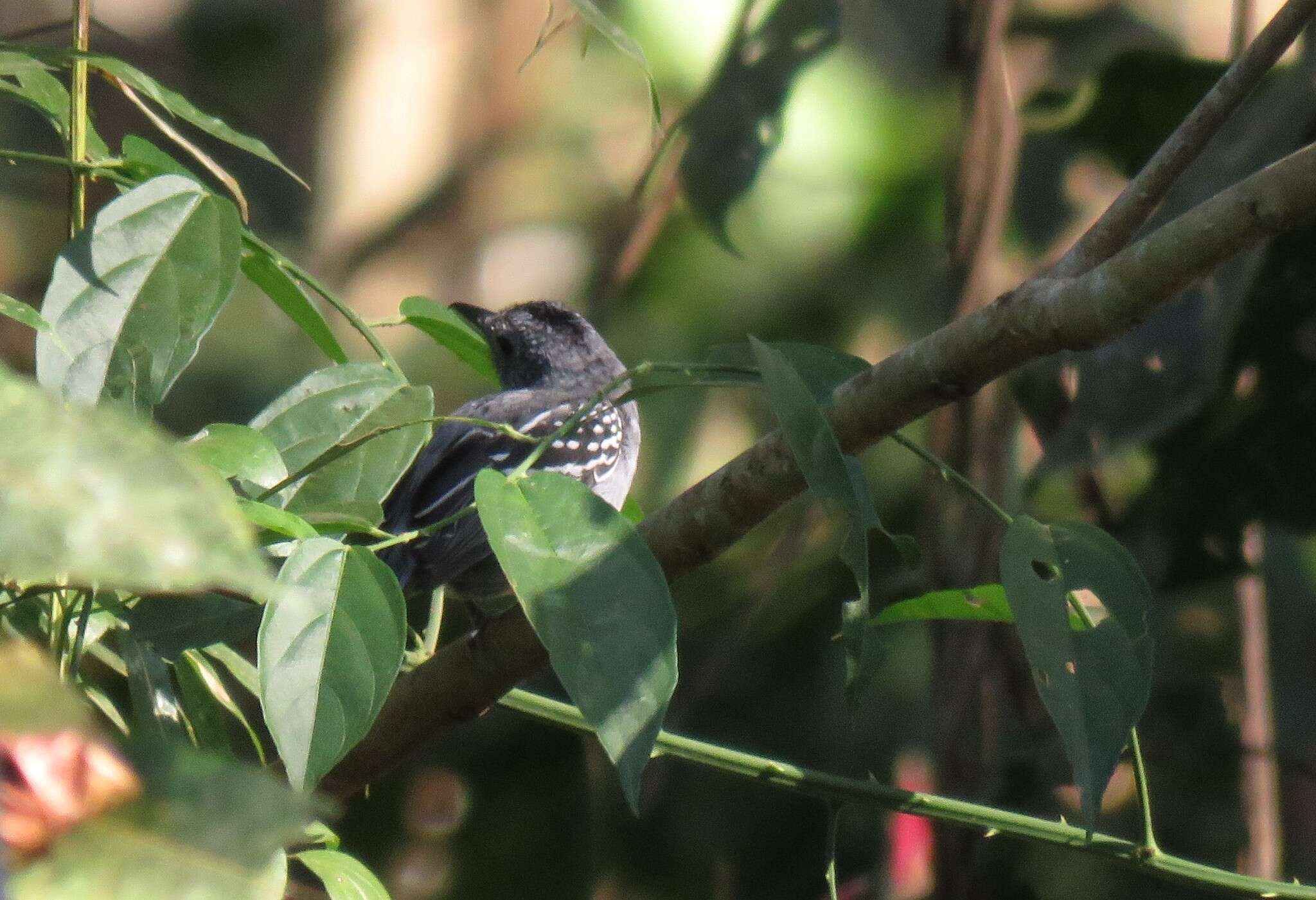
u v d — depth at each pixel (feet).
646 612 12.62
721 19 34.99
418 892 34.22
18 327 44.50
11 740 4.74
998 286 35.37
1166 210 30.48
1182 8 45.11
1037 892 31.58
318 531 15.84
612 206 50.06
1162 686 34.09
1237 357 29.94
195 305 16.17
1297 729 36.45
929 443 29.71
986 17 28.84
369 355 48.14
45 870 4.63
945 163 33.47
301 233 51.39
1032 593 15.48
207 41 53.57
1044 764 31.04
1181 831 33.19
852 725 16.14
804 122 37.27
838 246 38.65
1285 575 36.70
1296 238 28.50
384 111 52.11
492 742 34.19
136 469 4.59
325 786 20.21
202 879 4.67
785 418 15.15
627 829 34.06
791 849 34.06
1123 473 36.83
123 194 16.37
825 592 35.19
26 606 18.07
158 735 16.81
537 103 50.85
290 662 12.25
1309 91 29.68
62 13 61.26
